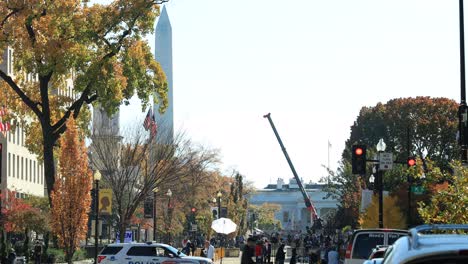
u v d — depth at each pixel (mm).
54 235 77875
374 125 133625
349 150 136000
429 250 8500
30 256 83000
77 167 72750
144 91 80812
